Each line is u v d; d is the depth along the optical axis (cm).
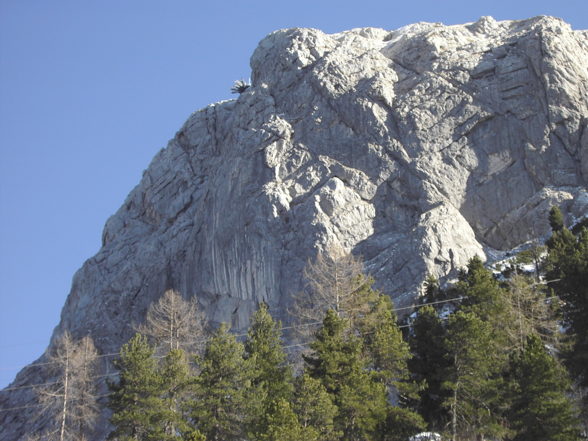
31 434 13250
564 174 14550
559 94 15075
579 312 8162
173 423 8319
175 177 18325
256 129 15912
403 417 8012
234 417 8119
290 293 13650
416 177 14762
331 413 7638
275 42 17462
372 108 15562
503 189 14638
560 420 7444
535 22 16862
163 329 11550
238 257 14575
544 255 11625
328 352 8256
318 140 15550
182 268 15762
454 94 15550
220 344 8556
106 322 15962
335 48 16975
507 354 8500
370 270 13488
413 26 18462
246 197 15075
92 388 10962
